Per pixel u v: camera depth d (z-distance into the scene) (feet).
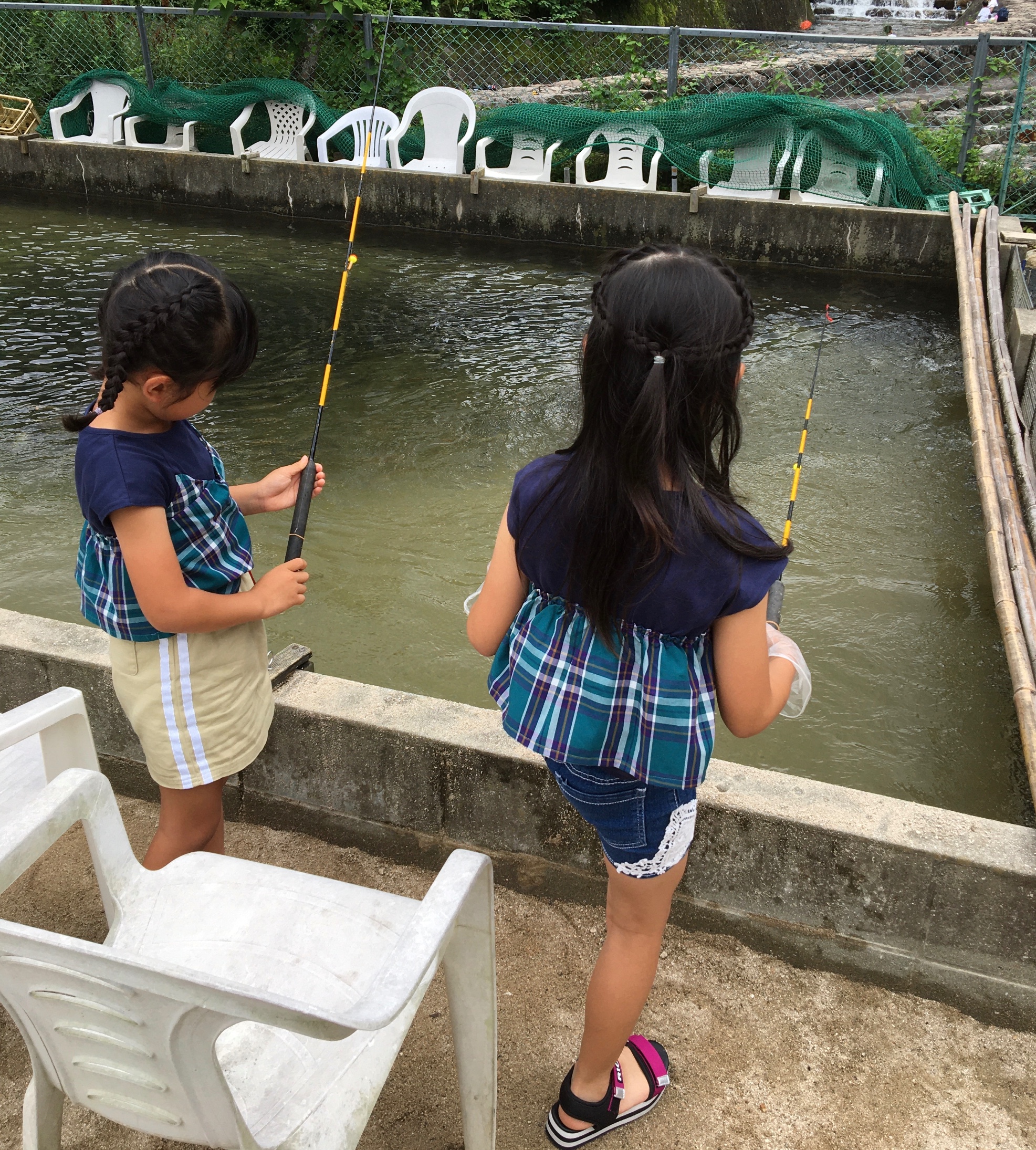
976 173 33.01
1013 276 25.34
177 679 6.33
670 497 4.41
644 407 4.23
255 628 6.80
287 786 8.94
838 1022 7.16
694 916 7.88
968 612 14.94
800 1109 6.52
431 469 19.16
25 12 44.88
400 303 28.66
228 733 6.56
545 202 34.35
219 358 5.55
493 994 5.34
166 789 6.72
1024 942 7.01
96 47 44.80
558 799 8.02
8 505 17.66
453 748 8.18
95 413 6.05
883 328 26.91
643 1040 6.54
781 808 7.40
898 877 7.14
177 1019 4.15
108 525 5.87
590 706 4.92
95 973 4.14
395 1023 5.17
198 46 43.14
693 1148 6.27
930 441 20.49
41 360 24.04
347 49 40.52
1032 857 6.93
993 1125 6.43
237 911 5.64
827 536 16.93
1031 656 10.74
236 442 20.08
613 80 40.81
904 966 7.38
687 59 45.09
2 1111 6.42
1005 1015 7.20
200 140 41.06
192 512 6.05
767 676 4.86
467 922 5.13
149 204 40.01
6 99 45.01
